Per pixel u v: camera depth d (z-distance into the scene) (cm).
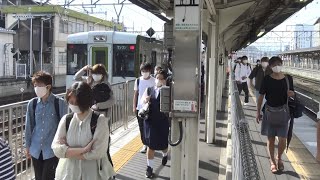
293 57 7488
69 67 1545
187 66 430
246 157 244
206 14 848
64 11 3669
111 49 1513
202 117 1238
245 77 1565
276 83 640
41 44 3484
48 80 468
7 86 2719
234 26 1535
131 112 1178
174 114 437
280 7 1284
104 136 371
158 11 996
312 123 1205
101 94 588
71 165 369
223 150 838
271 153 683
